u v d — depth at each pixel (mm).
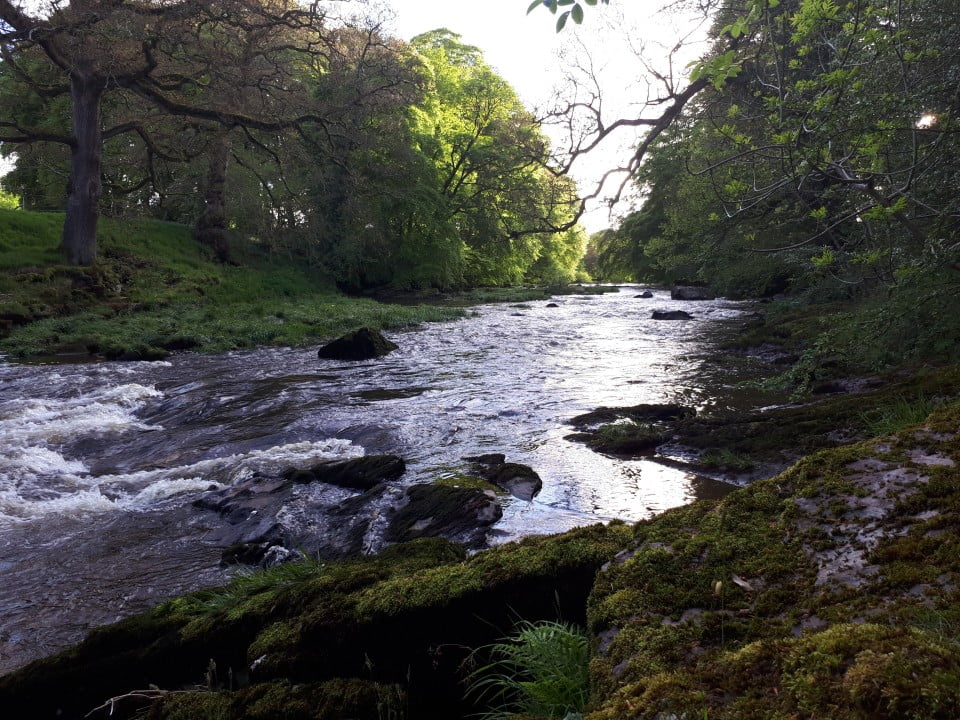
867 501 2596
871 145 5188
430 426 8922
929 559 2166
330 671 3158
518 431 8539
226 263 32781
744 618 2242
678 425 7988
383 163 38625
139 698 3328
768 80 8281
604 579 2750
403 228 42312
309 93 31609
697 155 14477
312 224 34094
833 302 16984
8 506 6625
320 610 3326
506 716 2521
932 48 5582
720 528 2801
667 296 35281
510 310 28031
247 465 7641
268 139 32344
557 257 67562
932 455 2787
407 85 32219
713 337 17469
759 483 3055
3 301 20375
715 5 9477
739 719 1708
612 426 8141
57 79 27766
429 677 3076
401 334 20094
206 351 17141
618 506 5785
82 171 25391
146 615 3918
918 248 6840
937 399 6059
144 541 5809
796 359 12812
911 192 5992
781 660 1865
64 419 10438
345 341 15797
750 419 7605
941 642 1718
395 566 3793
